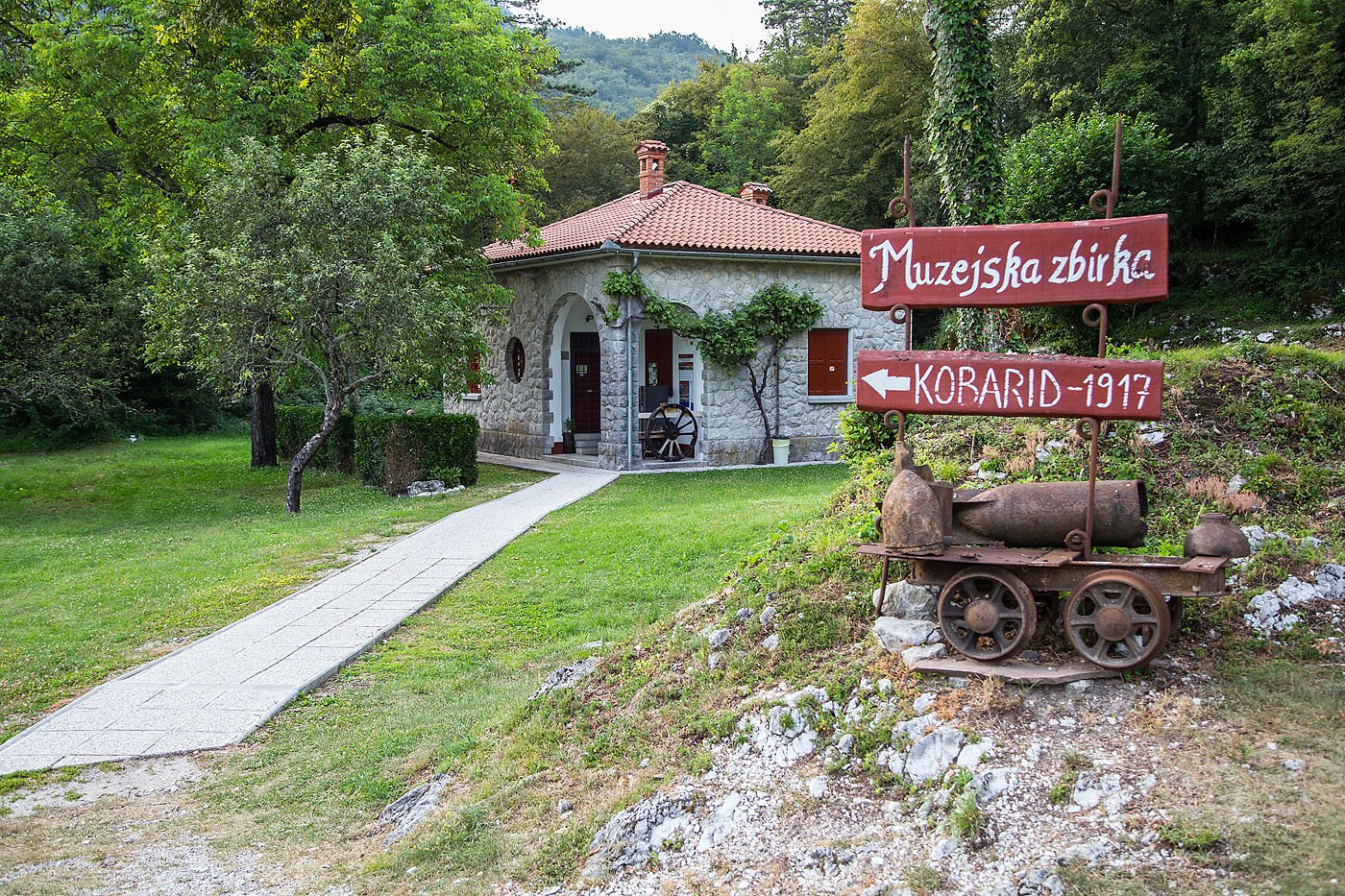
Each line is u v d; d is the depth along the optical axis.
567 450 21.34
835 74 35.28
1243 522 5.85
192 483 19.16
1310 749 3.83
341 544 12.18
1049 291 4.75
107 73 16.33
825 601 5.70
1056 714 4.29
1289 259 21.28
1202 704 4.22
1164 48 24.30
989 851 3.64
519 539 11.94
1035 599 5.03
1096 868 3.39
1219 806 3.56
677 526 11.78
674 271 18.33
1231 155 22.02
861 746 4.42
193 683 7.15
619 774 4.82
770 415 19.48
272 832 5.01
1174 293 23.39
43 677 7.62
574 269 19.27
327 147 17.11
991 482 6.83
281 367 15.12
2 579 10.92
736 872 3.88
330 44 12.19
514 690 6.72
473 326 16.77
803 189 34.94
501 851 4.46
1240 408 7.02
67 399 18.53
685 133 45.38
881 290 5.06
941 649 4.83
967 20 10.09
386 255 13.73
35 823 5.14
